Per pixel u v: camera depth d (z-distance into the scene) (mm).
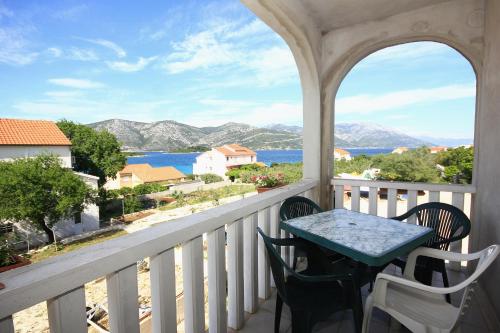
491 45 2045
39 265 819
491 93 2006
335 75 2963
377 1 2396
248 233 1864
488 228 2006
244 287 1908
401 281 1247
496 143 1878
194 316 1351
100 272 885
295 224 1781
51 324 809
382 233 1594
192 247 1322
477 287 2150
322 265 1731
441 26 2451
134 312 1023
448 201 3227
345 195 3178
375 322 1788
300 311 1388
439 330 1170
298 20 2422
